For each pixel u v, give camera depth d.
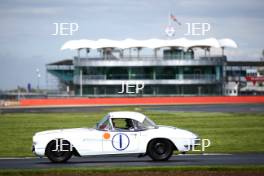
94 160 26.88
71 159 27.47
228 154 29.28
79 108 88.19
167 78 129.75
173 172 21.67
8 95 140.25
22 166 24.34
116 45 129.88
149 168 22.19
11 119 59.34
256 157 27.55
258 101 116.94
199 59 130.38
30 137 40.66
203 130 45.09
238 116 62.31
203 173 21.39
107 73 129.38
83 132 25.48
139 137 25.31
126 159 27.31
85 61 129.62
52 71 144.50
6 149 33.62
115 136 25.33
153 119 57.12
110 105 102.69
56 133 25.47
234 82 141.50
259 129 45.94
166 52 130.88
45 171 21.80
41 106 101.75
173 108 85.81
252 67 157.00
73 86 142.00
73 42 130.62
